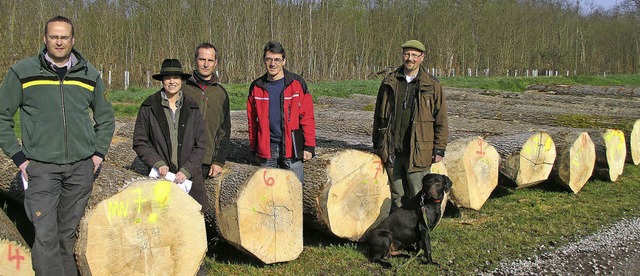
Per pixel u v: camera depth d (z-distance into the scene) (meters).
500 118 12.54
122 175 4.75
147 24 27.08
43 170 3.95
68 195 4.07
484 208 7.59
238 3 28.16
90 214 3.87
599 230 6.66
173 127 4.55
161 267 4.18
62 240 4.06
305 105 5.48
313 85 25.00
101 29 24.17
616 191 8.84
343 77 34.78
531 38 47.94
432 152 5.88
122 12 26.28
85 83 4.06
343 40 36.09
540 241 6.19
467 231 6.48
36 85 3.87
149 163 4.46
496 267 5.36
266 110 5.45
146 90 21.17
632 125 10.41
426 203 5.44
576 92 24.36
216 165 5.04
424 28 41.81
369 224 6.03
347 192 5.78
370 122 10.61
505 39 45.06
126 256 4.01
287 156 5.43
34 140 3.90
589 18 54.91
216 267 5.16
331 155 5.80
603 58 52.53
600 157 9.39
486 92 20.25
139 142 4.51
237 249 5.43
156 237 4.13
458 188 7.06
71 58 4.02
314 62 31.69
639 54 53.72
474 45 44.12
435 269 5.27
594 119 11.16
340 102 16.88
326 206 5.59
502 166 7.87
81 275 3.96
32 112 3.91
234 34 27.78
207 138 4.96
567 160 8.38
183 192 4.24
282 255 5.18
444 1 42.94
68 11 22.44
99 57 23.70
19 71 3.83
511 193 8.52
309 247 5.81
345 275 5.06
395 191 6.18
